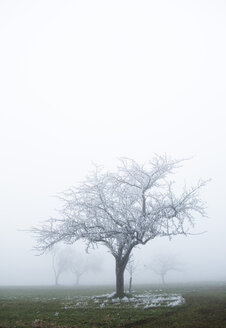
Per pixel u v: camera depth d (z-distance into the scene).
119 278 24.23
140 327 12.70
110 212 24.03
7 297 27.98
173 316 14.55
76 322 13.97
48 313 16.62
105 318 14.72
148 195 23.30
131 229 22.34
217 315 14.13
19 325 13.44
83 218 24.20
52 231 23.72
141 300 21.67
